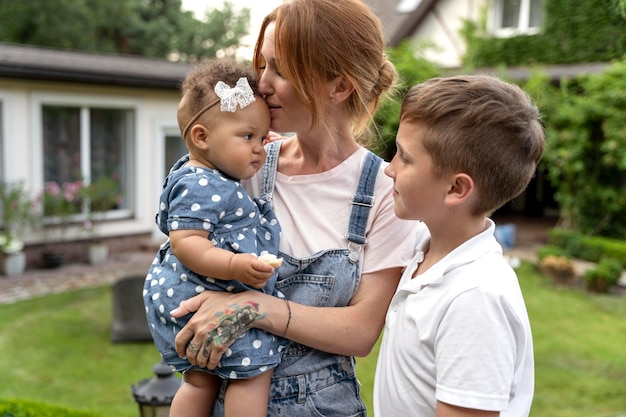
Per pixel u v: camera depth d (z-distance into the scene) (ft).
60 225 31.55
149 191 35.47
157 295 4.58
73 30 63.82
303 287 4.64
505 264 3.99
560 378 16.67
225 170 4.59
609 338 20.16
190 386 4.65
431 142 3.83
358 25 4.37
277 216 4.86
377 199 4.74
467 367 3.58
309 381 4.69
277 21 4.34
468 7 36.60
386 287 4.70
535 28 28.19
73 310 23.79
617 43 16.69
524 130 3.83
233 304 4.28
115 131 34.06
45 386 16.44
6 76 28.19
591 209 32.27
